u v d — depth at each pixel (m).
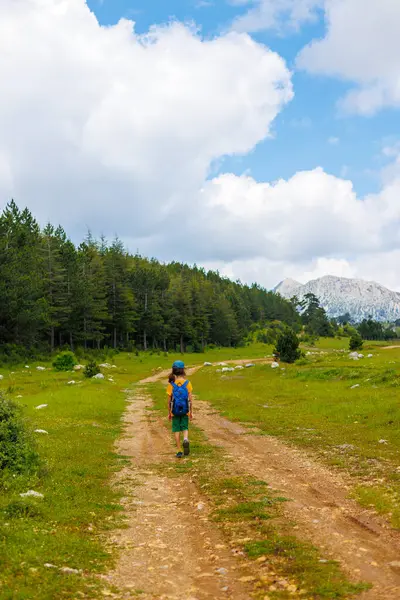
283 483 9.67
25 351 75.56
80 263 108.25
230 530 6.83
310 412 20.94
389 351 64.69
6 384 41.72
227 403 26.52
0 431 10.12
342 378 33.81
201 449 13.76
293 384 34.38
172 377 13.07
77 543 6.13
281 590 4.79
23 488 8.62
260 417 20.48
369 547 5.95
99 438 15.54
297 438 15.24
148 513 7.86
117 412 23.73
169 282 154.50
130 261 153.00
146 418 21.89
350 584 4.82
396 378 27.72
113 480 10.20
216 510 7.89
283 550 5.87
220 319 152.88
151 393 36.00
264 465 11.48
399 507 7.57
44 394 31.86
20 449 10.03
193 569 5.48
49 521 7.04
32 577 4.98
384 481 9.48
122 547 6.22
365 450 12.73
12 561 5.31
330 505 8.01
